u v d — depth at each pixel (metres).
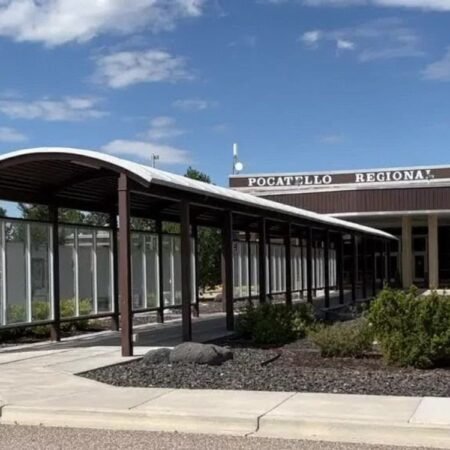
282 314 18.12
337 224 29.44
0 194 15.93
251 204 19.64
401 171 54.41
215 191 17.42
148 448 7.63
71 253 18.61
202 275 39.38
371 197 45.88
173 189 15.47
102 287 19.77
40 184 16.81
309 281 27.09
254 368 12.64
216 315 26.28
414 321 13.04
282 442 7.91
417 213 45.19
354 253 34.31
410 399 9.70
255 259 29.48
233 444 7.81
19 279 16.53
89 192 18.31
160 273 22.58
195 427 8.69
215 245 39.81
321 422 8.34
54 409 9.29
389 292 13.44
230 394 10.18
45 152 14.33
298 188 49.62
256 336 17.27
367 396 9.95
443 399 9.70
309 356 14.53
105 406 9.41
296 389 10.61
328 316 24.39
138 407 9.31
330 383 11.09
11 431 8.59
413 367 12.86
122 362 13.32
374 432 8.14
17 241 16.55
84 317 18.70
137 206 21.12
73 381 11.41
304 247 36.50
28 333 18.98
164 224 36.19
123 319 14.26
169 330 20.12
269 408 9.12
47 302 17.39
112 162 14.20
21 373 12.26
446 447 7.62
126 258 14.29
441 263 55.75
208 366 12.90
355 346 14.27
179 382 11.25
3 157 14.51
